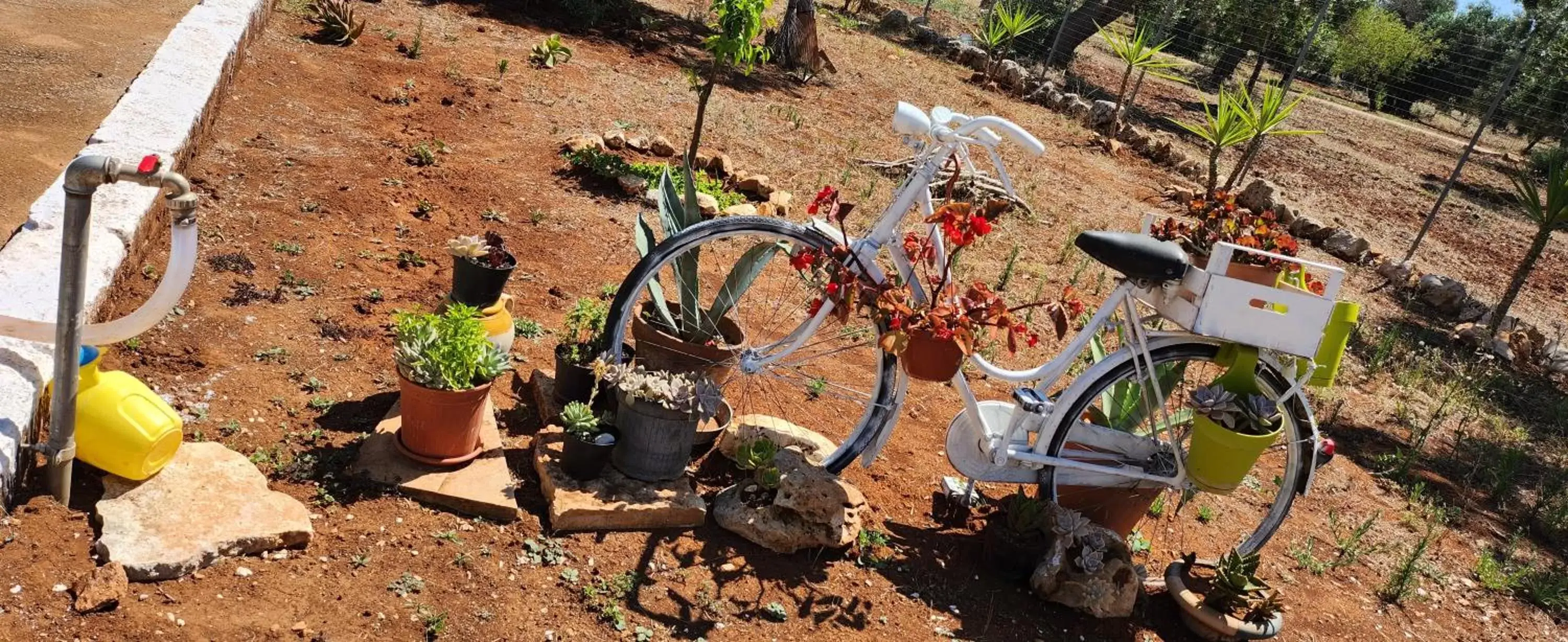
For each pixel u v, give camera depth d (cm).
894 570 346
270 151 565
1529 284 1046
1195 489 386
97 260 356
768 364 373
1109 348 589
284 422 342
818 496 339
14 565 249
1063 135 1199
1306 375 358
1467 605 423
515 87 799
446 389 313
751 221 371
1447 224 1252
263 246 460
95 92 601
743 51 662
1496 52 1702
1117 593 343
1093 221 848
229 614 257
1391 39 2266
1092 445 372
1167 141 1245
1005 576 354
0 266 327
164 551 263
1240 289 336
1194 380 561
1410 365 689
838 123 980
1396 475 525
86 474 288
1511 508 522
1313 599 397
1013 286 648
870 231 363
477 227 543
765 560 333
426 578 288
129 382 283
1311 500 478
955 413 476
